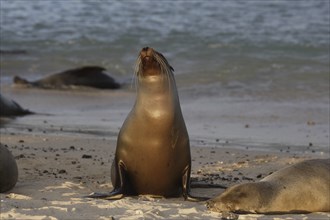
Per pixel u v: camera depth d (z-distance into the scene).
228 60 75.88
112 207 25.16
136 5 113.69
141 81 28.42
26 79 74.81
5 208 24.41
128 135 28.84
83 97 63.88
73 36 92.06
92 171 34.12
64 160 36.56
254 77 68.81
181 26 94.25
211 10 105.88
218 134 46.03
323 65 71.62
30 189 29.59
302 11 102.00
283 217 23.77
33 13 110.38
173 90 28.64
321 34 85.38
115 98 63.03
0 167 28.61
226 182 32.06
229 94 62.03
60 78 70.31
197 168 35.38
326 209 25.16
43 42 90.12
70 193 28.61
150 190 29.44
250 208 24.39
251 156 38.59
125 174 29.11
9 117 53.78
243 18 98.19
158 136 28.47
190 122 50.38
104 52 85.12
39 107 59.12
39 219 22.75
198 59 77.38
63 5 118.38
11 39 92.12
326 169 25.64
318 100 58.09
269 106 55.94
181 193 29.97
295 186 24.97
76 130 47.75
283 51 78.25
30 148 40.16
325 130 47.03
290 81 66.06
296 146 42.22
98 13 108.06
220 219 23.34
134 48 85.88
